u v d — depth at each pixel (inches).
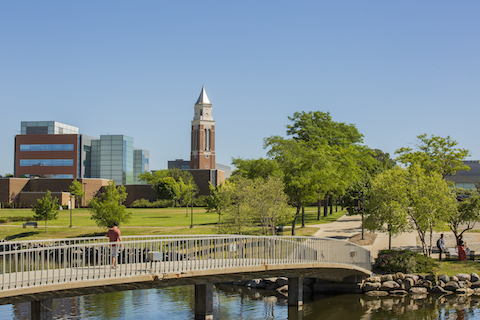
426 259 1157.1
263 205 1486.2
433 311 929.5
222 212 1688.0
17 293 541.3
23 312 938.7
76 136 4712.1
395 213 1229.7
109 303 999.0
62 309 944.9
